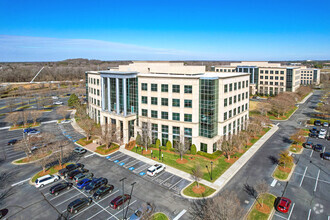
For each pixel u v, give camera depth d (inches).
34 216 1424.7
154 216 1411.2
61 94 6579.7
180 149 2177.7
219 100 2372.0
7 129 3267.7
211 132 2317.9
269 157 2265.0
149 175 1916.8
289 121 3641.7
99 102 3309.5
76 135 2955.2
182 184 1787.6
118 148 2503.7
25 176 1916.8
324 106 3924.7
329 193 1651.1
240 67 6190.9
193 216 1417.3
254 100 5359.3
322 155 2274.9
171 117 2459.4
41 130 3171.8
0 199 1595.7
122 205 1528.1
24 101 5511.8
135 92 2659.9
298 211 1457.9
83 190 1724.9
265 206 1498.5
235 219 1164.5
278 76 5728.3
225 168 2036.2
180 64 3383.4
